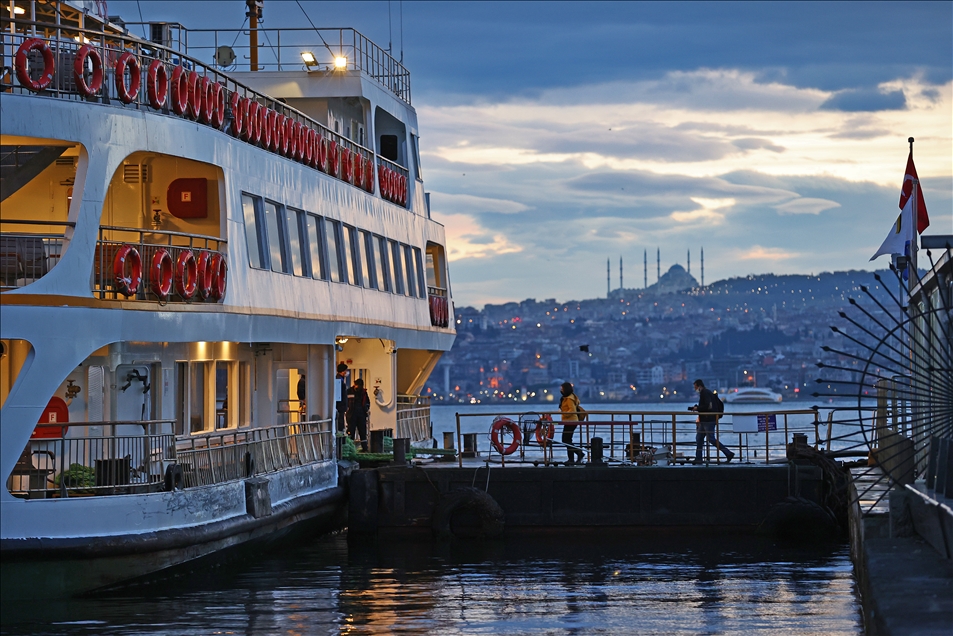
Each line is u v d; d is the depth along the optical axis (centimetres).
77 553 2123
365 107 3962
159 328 2394
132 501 2216
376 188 3903
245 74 3888
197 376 2886
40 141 2275
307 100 3916
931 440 2162
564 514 3297
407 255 4225
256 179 2897
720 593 2436
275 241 3022
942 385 2022
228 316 2666
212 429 2964
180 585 2409
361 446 3781
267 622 2109
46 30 2791
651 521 3281
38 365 2148
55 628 2012
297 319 3077
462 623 2131
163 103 2462
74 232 2212
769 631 2062
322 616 2177
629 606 2297
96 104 2266
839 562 2830
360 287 3641
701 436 3522
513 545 3130
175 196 2778
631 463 3456
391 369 4053
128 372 2592
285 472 2919
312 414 3353
